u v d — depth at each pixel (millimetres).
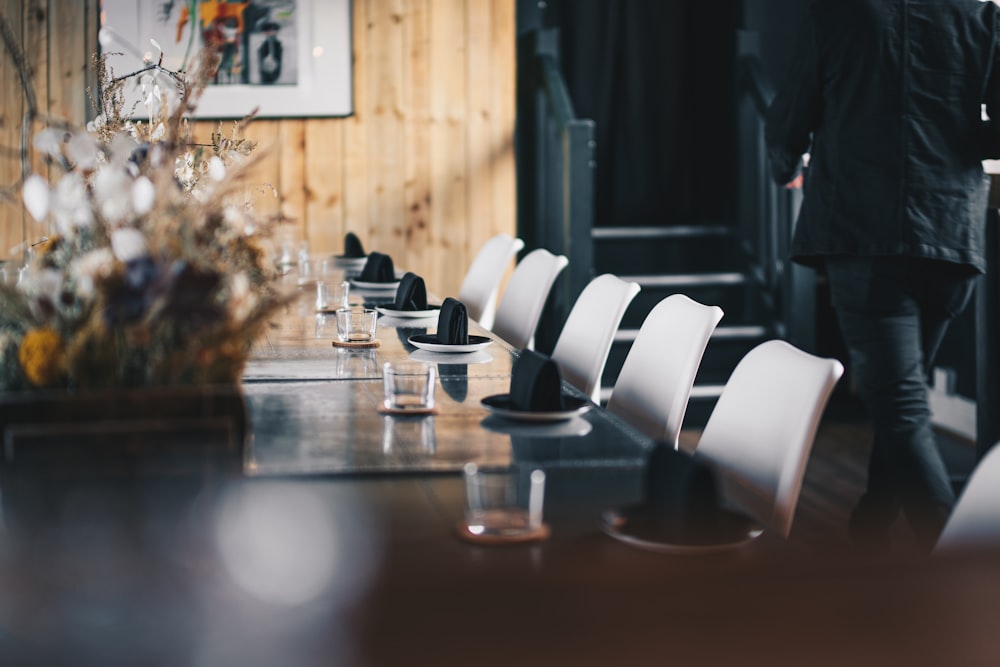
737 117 5797
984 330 3748
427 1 5883
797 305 5199
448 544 1405
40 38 5613
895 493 3207
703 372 5484
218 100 5754
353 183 5910
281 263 4555
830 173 3395
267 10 5754
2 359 1755
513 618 1173
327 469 1750
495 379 2486
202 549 1376
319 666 1064
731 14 5957
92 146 1786
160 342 1664
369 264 4176
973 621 1161
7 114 5625
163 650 1098
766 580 1279
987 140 3330
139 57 5656
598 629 1147
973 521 1548
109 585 1255
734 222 5969
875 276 3316
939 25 3312
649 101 6289
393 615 1182
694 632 1143
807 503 3959
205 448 1607
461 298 4500
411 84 5910
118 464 1586
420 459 1817
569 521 1513
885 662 1090
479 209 6020
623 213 6324
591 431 2025
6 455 1556
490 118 5980
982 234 3342
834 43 3379
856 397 5707
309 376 2506
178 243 1756
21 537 1410
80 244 1841
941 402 5148
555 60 5730
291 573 1297
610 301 3023
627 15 6230
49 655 1090
